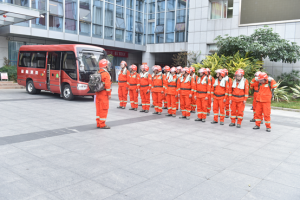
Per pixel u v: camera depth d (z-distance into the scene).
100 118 7.43
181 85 9.49
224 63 16.80
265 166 4.85
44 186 3.74
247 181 4.15
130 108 11.37
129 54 33.66
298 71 17.00
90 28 24.58
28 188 3.66
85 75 13.12
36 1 20.28
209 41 20.77
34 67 15.15
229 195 3.65
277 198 3.61
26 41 22.08
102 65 7.26
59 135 6.57
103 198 3.44
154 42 30.06
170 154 5.36
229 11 19.86
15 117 8.59
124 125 8.06
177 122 8.91
